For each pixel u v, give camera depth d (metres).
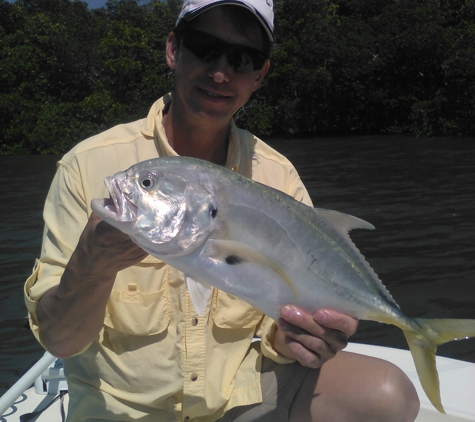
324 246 2.07
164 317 2.25
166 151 2.39
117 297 2.23
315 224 2.08
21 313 6.84
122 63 31.05
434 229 10.35
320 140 30.78
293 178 2.71
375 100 33.50
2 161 25.89
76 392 2.32
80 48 32.09
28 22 32.16
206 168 1.98
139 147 2.40
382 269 8.02
